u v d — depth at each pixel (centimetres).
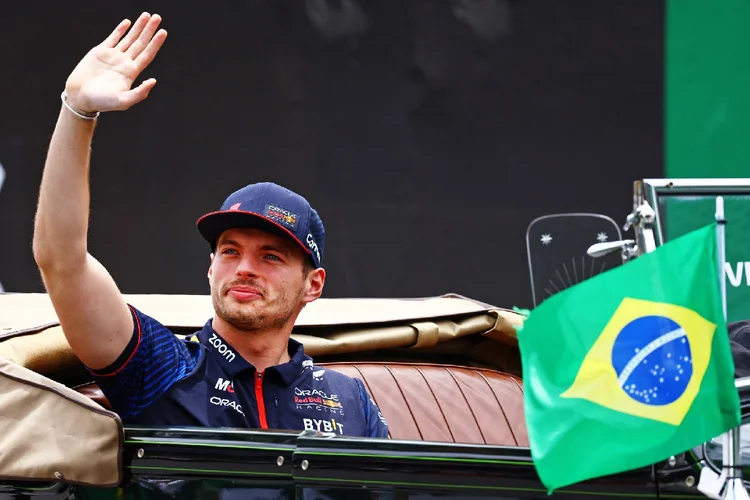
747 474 671
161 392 811
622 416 614
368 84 2014
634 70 2009
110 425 727
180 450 729
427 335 1122
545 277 814
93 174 2023
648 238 737
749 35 2000
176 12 2008
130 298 1127
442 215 2020
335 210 2017
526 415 609
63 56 1992
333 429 866
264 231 843
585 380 620
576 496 664
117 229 2028
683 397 618
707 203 854
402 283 2020
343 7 2006
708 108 2006
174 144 2022
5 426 764
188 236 2025
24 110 1988
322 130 2017
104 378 802
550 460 602
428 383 1107
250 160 2020
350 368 1091
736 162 2011
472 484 676
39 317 1004
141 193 2025
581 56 2008
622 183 2019
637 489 657
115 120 2020
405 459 687
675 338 624
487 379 1147
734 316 882
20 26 1983
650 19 2002
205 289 2034
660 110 2012
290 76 2011
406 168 2019
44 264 761
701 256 626
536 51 2006
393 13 2005
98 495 746
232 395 832
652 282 630
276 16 2008
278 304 845
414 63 2008
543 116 2017
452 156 2019
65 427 743
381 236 2020
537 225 820
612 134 2016
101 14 1992
